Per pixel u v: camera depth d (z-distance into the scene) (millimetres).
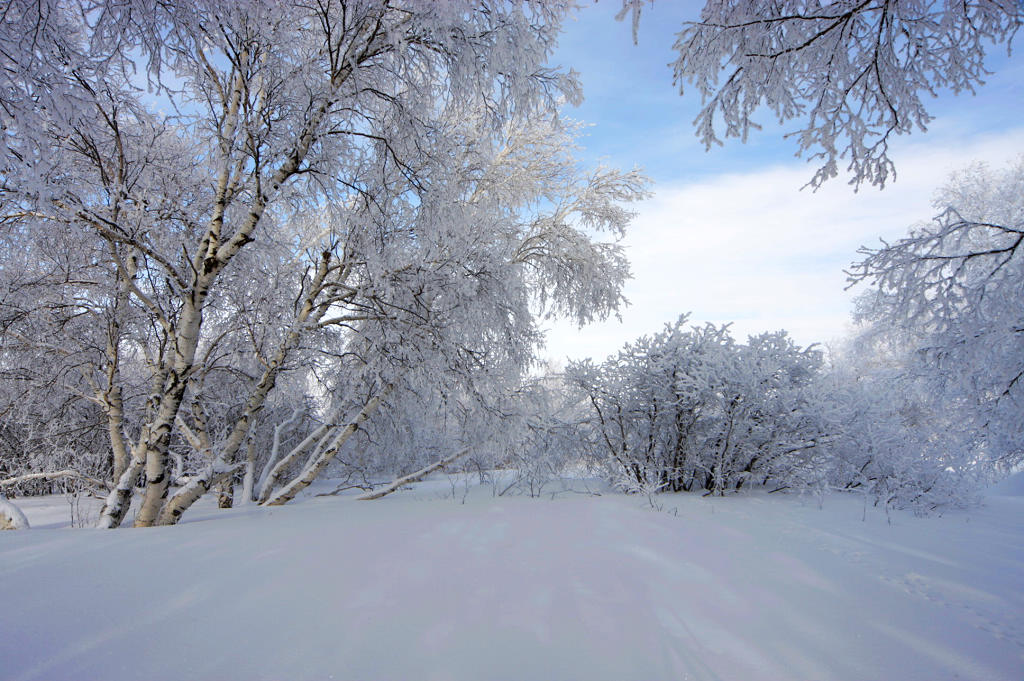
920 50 3412
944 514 6223
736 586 3131
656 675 2057
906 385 8156
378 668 2082
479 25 5438
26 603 2592
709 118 4043
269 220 6336
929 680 2057
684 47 3695
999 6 3068
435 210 6574
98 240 6492
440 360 7352
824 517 5586
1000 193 13664
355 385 8328
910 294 5164
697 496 7160
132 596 2768
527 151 10711
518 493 8078
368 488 10109
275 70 5742
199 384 7148
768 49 3627
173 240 6430
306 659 2141
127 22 3910
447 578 3186
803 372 7285
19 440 9516
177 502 5918
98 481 7297
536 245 11461
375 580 3133
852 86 3686
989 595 3062
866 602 2916
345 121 6094
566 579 3189
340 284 6941
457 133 7867
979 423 6430
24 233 5461
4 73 3477
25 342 6977
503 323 8422
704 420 7527
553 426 8797
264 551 3756
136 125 6500
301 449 8492
